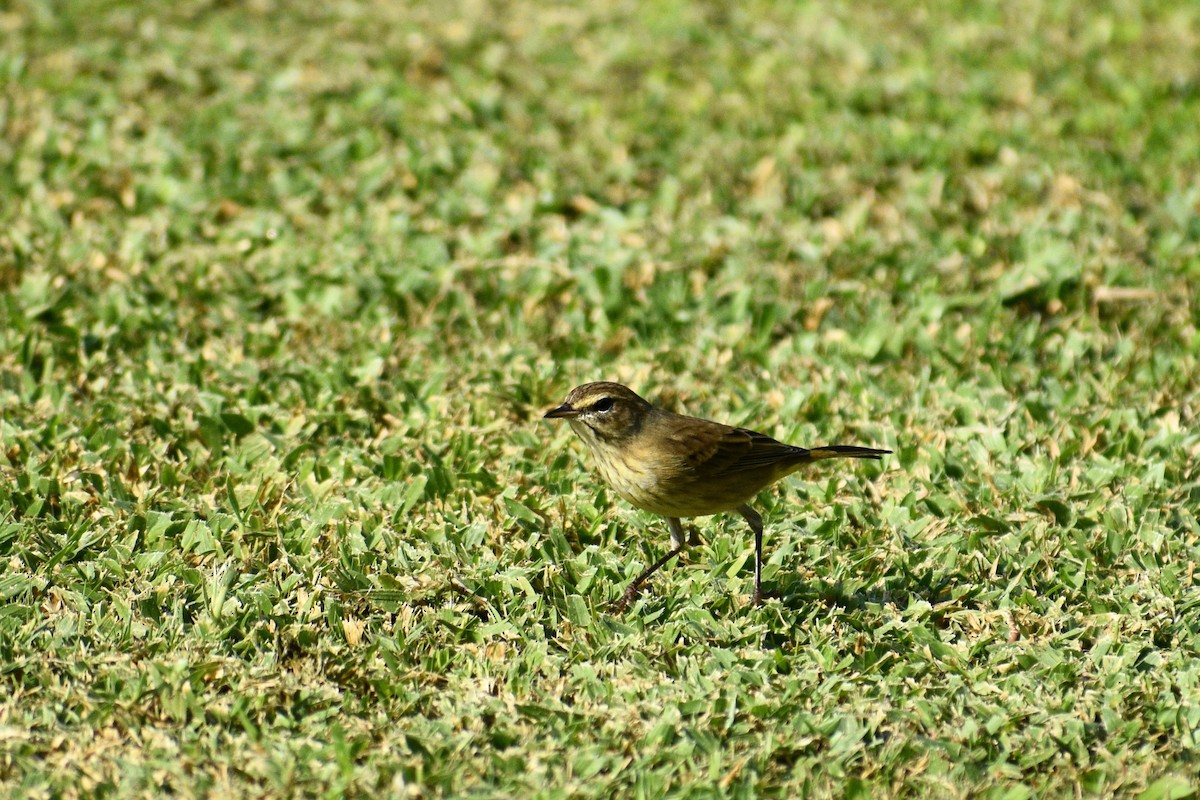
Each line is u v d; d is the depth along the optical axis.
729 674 9.46
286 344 14.13
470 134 18.44
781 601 10.46
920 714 9.10
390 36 21.36
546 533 11.14
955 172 17.73
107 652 9.32
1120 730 9.00
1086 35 21.92
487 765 8.53
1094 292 15.12
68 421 12.38
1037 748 8.87
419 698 9.10
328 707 9.02
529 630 9.90
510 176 17.58
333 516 11.16
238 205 16.70
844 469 12.38
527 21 22.28
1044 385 13.63
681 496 10.38
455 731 8.87
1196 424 12.85
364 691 9.27
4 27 20.73
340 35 21.31
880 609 10.35
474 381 13.45
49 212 16.00
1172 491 11.69
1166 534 11.10
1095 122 19.14
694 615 10.16
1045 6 22.98
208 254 15.51
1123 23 22.39
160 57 19.95
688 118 19.38
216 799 8.16
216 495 11.47
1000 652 9.80
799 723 8.97
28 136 17.80
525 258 15.90
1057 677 9.52
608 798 8.32
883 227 16.81
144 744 8.61
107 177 16.95
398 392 13.27
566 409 10.39
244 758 8.44
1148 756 8.77
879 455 11.05
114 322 14.13
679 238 16.19
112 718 8.81
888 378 13.79
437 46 20.94
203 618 9.75
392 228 16.17
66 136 17.58
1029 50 21.31
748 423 12.97
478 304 15.22
